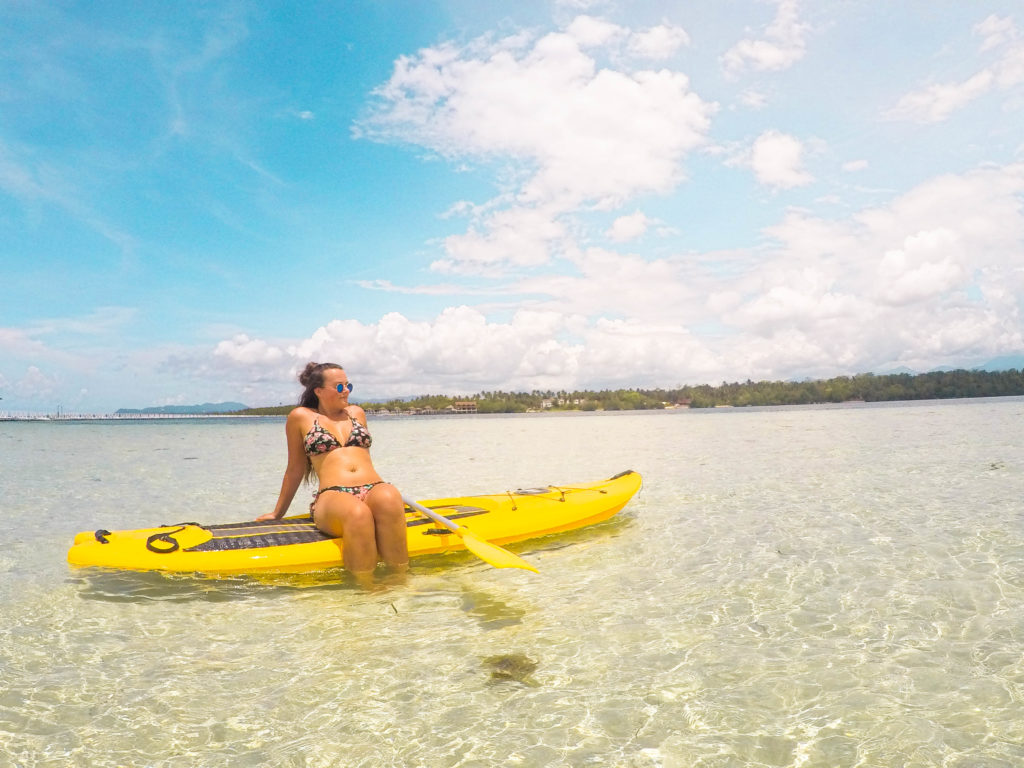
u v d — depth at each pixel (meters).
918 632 3.44
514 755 2.33
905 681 2.87
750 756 2.30
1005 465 10.17
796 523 6.29
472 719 2.61
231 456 17.12
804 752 2.32
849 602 3.97
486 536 5.62
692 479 9.73
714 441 18.62
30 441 25.61
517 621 3.78
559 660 3.19
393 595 4.35
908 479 8.98
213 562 4.73
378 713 2.68
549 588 4.45
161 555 4.79
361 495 4.96
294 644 3.47
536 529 5.93
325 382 5.31
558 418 68.50
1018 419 24.72
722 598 4.11
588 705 2.71
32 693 2.90
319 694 2.86
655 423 39.25
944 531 5.74
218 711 2.71
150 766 2.30
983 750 2.30
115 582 4.70
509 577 4.76
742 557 5.12
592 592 4.33
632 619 3.77
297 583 4.66
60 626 3.79
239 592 4.45
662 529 6.24
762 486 8.78
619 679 2.95
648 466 12.02
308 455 5.30
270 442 24.78
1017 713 2.55
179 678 3.05
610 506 6.59
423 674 3.05
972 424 22.23
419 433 32.12
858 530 5.90
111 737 2.51
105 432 36.66
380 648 3.39
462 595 4.33
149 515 7.65
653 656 3.21
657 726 2.52
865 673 2.96
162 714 2.69
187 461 15.40
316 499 5.21
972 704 2.64
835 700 2.70
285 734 2.52
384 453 17.55
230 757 2.36
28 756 2.37
